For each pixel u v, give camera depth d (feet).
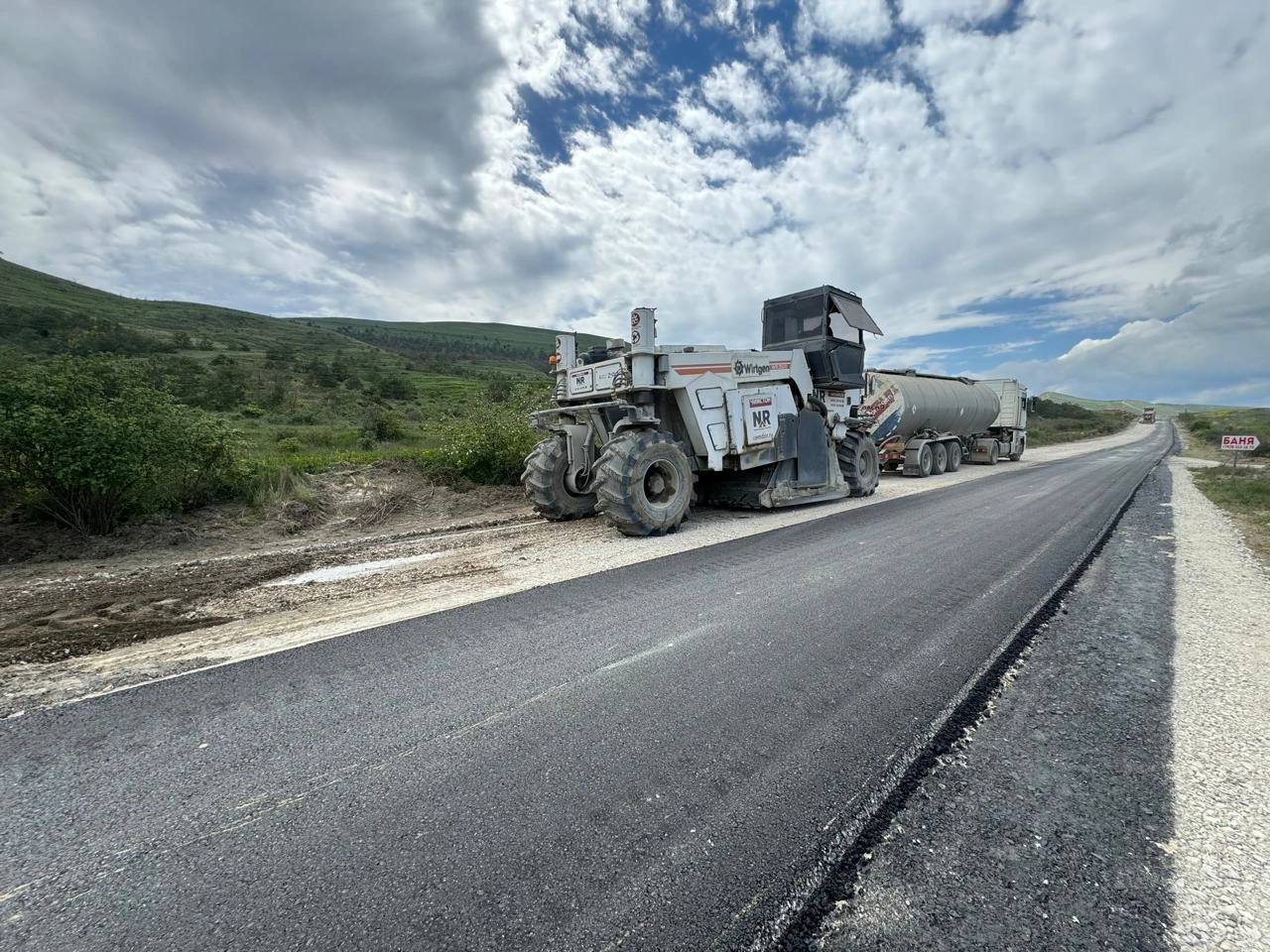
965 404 46.88
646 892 4.23
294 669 8.49
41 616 11.76
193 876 4.49
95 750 6.39
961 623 10.01
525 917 4.01
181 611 12.00
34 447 17.19
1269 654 8.81
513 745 6.29
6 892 4.36
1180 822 4.99
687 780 5.59
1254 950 3.69
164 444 19.58
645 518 18.30
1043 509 23.61
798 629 9.73
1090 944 3.76
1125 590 12.14
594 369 21.36
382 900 4.20
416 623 10.46
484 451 28.94
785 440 23.50
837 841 4.76
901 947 3.75
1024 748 6.20
